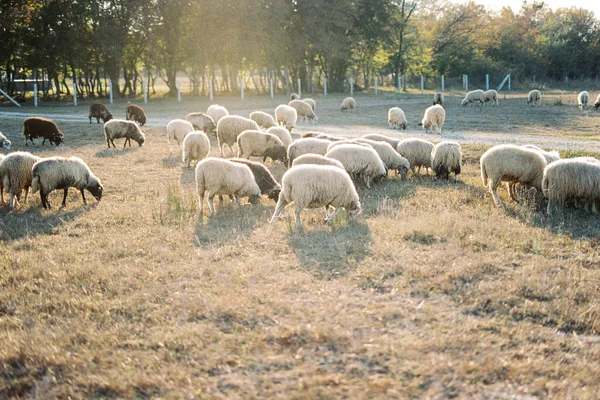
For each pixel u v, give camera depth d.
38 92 51.78
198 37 48.03
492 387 4.24
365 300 5.76
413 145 13.23
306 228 8.54
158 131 23.11
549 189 9.23
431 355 4.62
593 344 4.96
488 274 6.59
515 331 5.13
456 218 8.86
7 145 17.52
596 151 15.26
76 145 19.23
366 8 54.47
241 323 5.32
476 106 35.44
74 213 10.02
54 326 5.43
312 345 4.80
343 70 57.53
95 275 6.71
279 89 57.66
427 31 68.81
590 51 69.25
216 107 22.12
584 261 7.08
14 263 7.23
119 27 46.28
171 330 5.24
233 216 9.45
